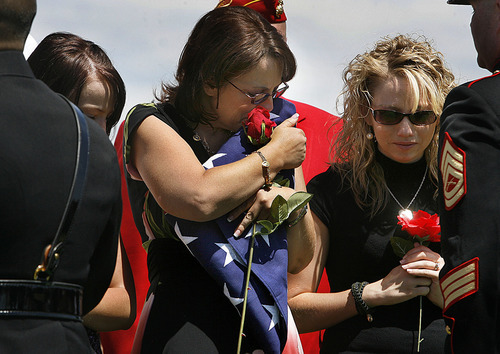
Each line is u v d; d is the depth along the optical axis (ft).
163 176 14.90
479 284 13.62
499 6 15.23
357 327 17.62
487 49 15.52
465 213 13.91
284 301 15.11
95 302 12.92
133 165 15.62
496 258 13.61
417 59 18.11
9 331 10.75
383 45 18.63
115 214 12.42
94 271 12.55
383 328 17.42
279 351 14.93
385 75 18.02
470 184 13.93
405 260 17.48
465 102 14.46
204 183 14.75
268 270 15.06
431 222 17.30
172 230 15.48
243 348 14.82
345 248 18.22
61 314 11.26
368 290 17.53
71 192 11.47
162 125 15.39
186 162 14.99
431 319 17.44
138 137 15.38
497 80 14.56
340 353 17.65
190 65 15.99
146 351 14.70
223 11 16.12
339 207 18.35
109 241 12.50
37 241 11.09
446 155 14.37
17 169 10.97
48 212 11.19
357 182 18.37
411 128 17.85
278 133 15.94
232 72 15.46
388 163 18.42
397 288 17.31
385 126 17.95
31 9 11.89
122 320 16.80
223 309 14.90
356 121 18.52
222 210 14.82
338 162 18.97
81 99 16.84
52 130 11.51
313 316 17.98
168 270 15.28
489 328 13.58
